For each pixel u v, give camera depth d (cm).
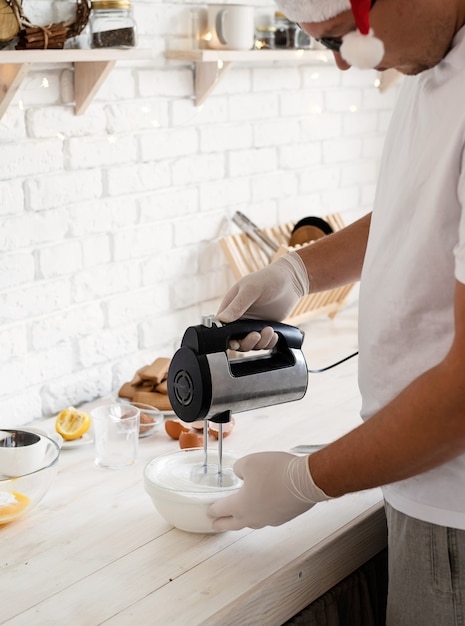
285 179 262
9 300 192
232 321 144
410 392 110
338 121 277
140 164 216
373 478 115
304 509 128
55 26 173
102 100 203
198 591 126
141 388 203
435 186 117
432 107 120
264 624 129
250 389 139
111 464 169
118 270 216
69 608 122
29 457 154
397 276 124
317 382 213
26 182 190
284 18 235
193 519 140
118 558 135
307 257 160
